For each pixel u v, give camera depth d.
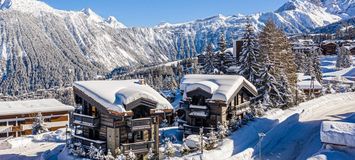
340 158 28.06
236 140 41.72
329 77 116.69
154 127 38.44
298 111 58.28
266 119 50.84
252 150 38.78
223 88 45.12
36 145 52.81
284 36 67.00
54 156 44.50
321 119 53.06
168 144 37.59
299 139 44.28
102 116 38.06
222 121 44.62
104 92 37.84
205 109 44.97
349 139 29.31
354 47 167.25
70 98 157.12
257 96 54.41
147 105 37.03
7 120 71.44
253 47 60.88
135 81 43.00
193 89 45.78
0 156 47.09
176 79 165.62
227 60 78.12
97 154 35.94
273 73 58.75
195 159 35.66
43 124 67.44
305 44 179.12
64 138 56.34
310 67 95.62
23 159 45.25
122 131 37.34
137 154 37.38
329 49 176.62
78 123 39.69
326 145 31.00
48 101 81.38
